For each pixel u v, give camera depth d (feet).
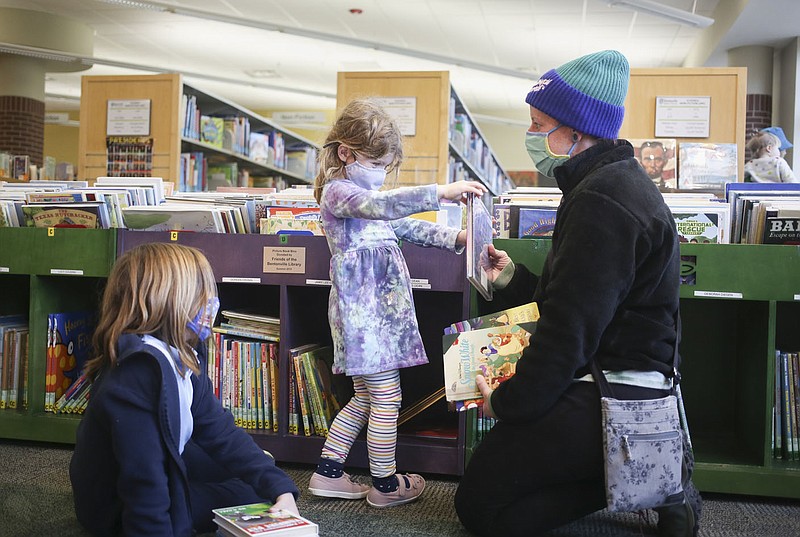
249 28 34.42
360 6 30.07
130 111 21.02
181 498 5.39
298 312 8.99
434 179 18.19
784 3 23.36
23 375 9.65
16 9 33.14
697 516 6.56
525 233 8.35
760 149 17.07
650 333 5.84
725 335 9.26
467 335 6.54
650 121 13.67
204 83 46.68
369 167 7.10
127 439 5.17
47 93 45.80
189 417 5.81
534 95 6.31
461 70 40.52
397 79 18.28
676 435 5.78
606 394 5.77
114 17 33.76
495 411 5.98
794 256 7.60
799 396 7.98
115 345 5.35
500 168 39.96
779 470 7.64
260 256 8.50
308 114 49.55
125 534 5.24
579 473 5.93
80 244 9.00
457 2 29.19
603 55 6.16
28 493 7.30
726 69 13.42
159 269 5.47
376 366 6.98
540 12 29.96
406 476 7.48
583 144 6.25
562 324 5.60
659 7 23.22
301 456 8.42
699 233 8.00
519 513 6.16
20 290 11.30
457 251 7.67
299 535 5.25
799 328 9.15
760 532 6.75
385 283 7.18
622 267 5.59
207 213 8.73
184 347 5.52
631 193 5.70
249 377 8.77
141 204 9.60
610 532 6.72
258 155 29.89
